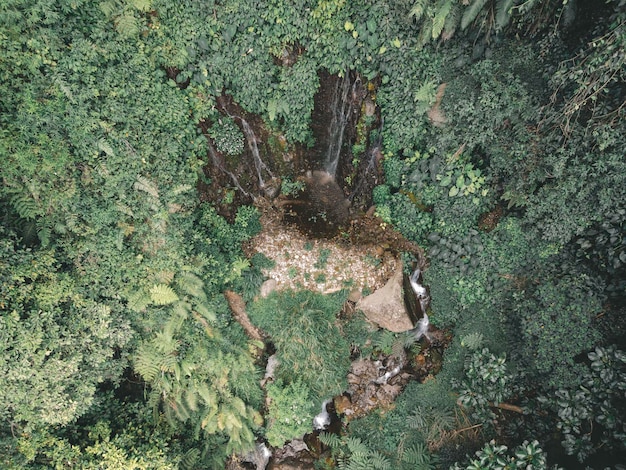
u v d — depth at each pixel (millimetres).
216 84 9141
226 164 10461
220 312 10164
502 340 9969
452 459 9742
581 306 8250
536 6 7379
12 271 7246
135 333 9352
